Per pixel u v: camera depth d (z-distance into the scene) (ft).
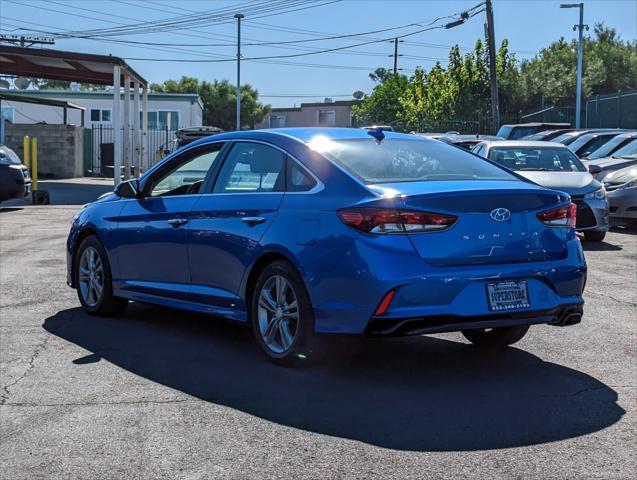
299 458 13.38
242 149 20.45
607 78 175.83
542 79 150.82
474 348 20.57
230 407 15.93
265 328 18.72
